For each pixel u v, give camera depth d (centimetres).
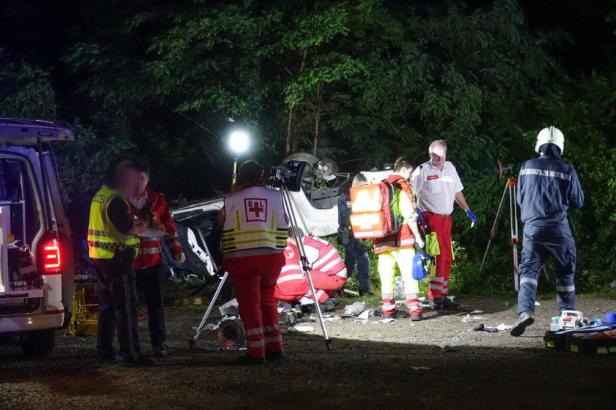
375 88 1920
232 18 1858
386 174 1542
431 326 1224
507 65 2022
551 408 704
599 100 1744
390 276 1295
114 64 2023
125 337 915
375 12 1919
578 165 1633
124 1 2042
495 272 1666
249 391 775
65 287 973
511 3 1998
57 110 2194
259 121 2016
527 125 1862
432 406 712
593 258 1623
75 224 1389
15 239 964
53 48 2239
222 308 1302
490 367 872
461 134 1906
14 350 1085
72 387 803
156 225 966
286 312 1252
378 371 857
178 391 779
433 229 1351
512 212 1515
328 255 1341
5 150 941
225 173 2181
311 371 862
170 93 2034
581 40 2280
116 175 927
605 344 948
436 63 2053
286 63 2033
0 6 2247
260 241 914
